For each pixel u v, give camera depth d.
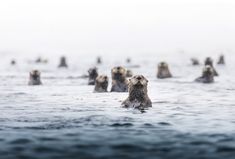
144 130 33.88
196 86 74.25
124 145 28.67
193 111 44.56
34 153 26.58
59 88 71.81
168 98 56.50
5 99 55.78
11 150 27.23
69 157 25.77
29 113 42.91
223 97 58.16
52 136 31.27
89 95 59.78
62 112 43.47
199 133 32.72
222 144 29.08
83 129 34.09
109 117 40.12
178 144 29.08
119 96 57.91
